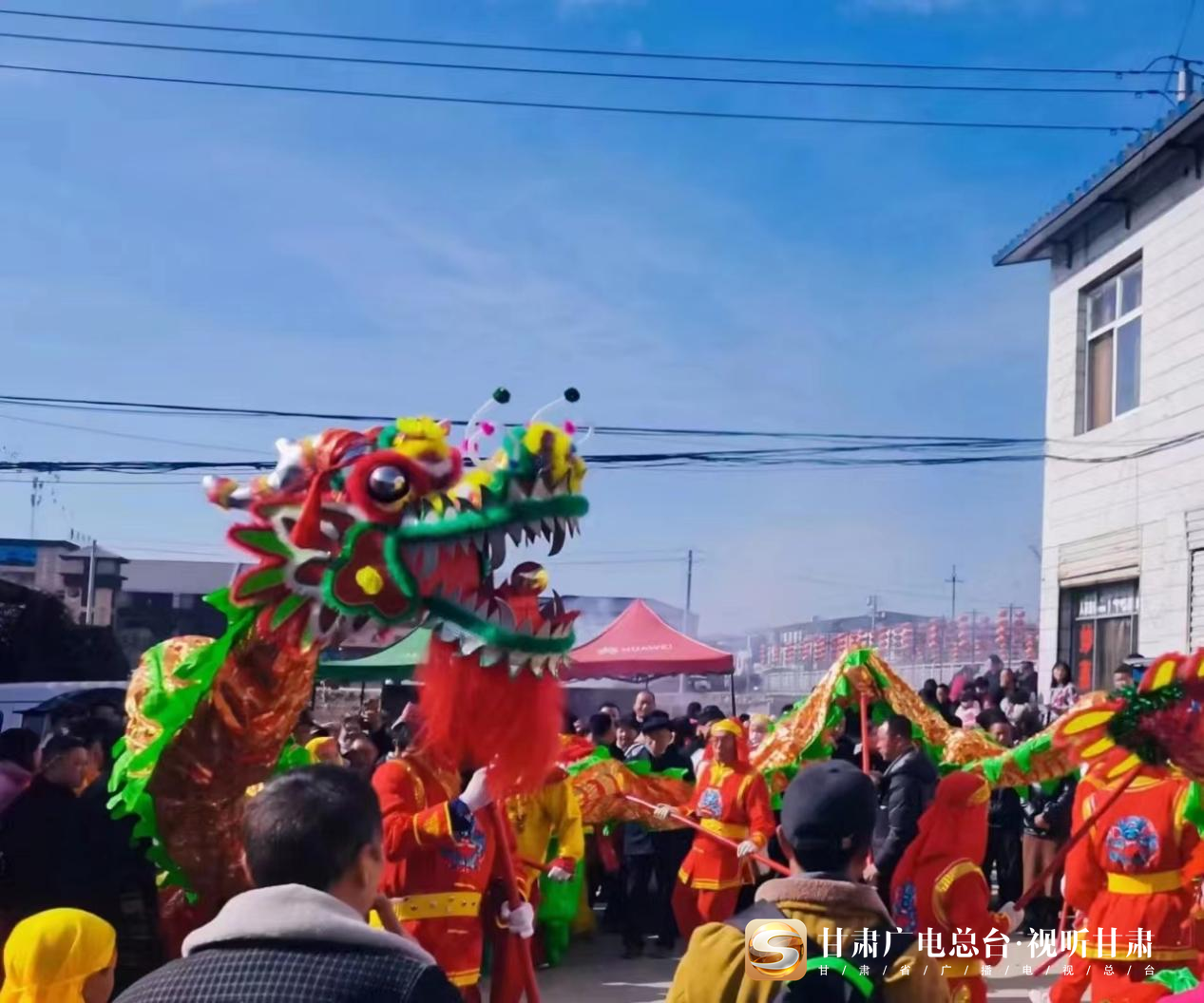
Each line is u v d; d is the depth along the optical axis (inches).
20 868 170.1
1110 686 584.7
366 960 77.7
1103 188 601.6
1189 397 552.1
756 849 295.7
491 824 192.1
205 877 148.8
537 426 146.4
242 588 138.8
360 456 141.3
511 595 145.0
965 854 206.4
